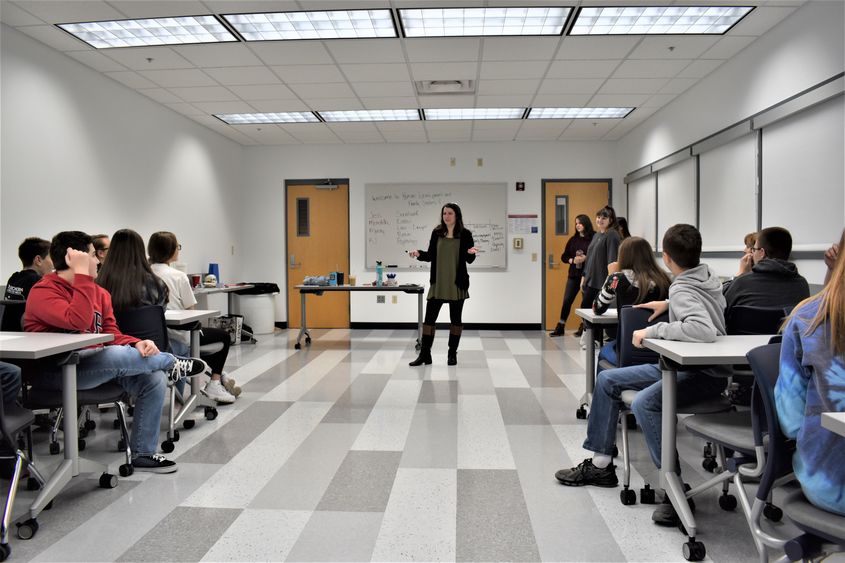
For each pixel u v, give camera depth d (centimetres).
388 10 373
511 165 778
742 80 439
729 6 364
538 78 507
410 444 293
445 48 436
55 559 179
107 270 275
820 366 110
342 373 480
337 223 796
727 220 471
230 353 588
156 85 518
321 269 798
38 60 410
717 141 476
